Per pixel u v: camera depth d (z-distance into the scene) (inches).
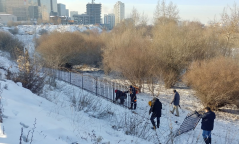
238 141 304.8
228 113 442.9
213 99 442.0
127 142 224.1
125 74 604.4
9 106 206.7
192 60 633.0
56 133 176.7
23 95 281.1
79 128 220.7
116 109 377.4
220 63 478.3
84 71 946.1
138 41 798.5
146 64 592.7
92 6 4616.1
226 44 742.5
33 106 251.0
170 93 589.6
